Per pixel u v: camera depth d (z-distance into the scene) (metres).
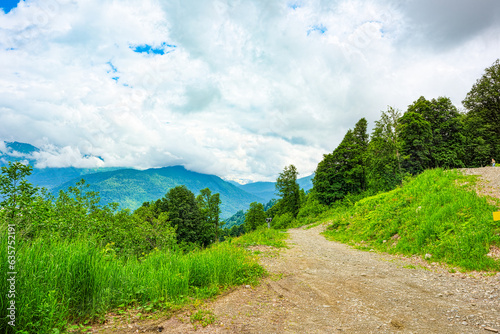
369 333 4.14
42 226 6.71
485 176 15.98
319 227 28.23
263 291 6.39
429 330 4.28
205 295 5.57
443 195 14.31
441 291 6.59
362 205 24.36
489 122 43.03
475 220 10.79
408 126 36.56
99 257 5.06
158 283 5.17
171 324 4.05
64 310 3.73
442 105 39.88
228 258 7.80
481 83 43.94
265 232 21.19
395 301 5.81
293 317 4.79
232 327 4.10
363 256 12.16
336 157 45.03
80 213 8.89
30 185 6.81
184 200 48.72
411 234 12.89
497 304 5.46
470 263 8.61
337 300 5.88
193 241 46.81
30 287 3.46
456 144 38.44
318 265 9.93
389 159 32.19
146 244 13.51
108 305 4.40
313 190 49.88
